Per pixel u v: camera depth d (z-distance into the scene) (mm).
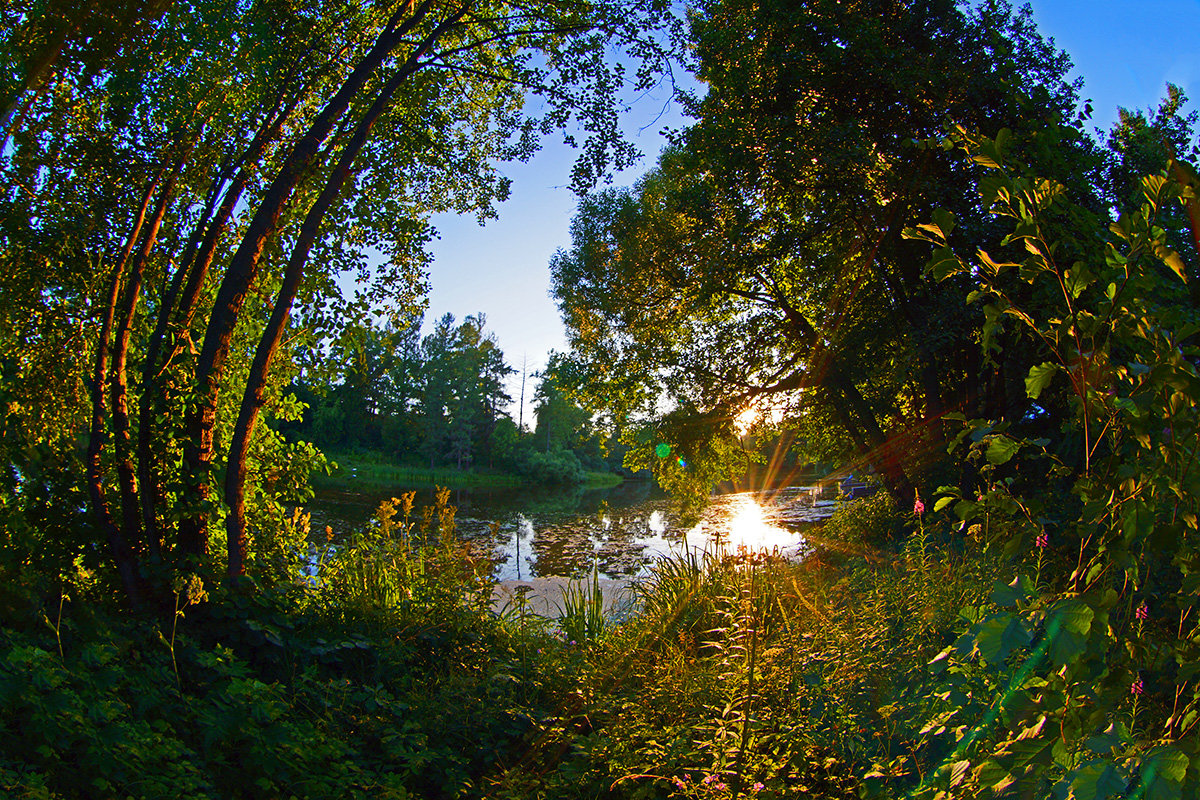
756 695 4238
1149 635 1867
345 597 6051
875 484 17250
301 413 7672
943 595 4387
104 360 5551
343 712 4395
